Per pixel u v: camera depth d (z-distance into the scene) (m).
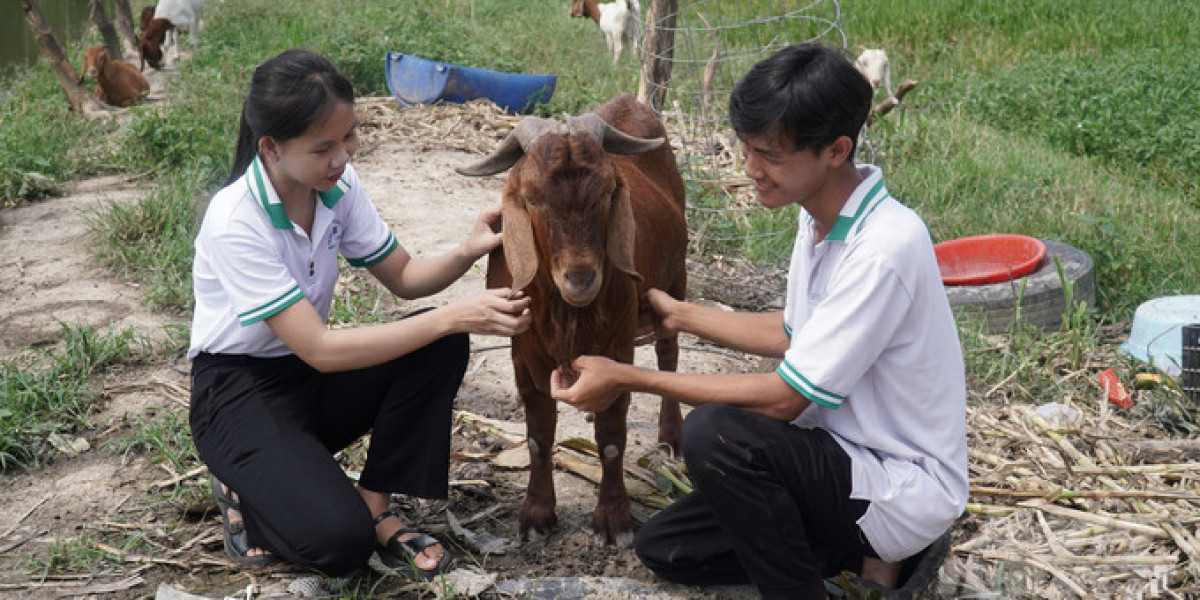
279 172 3.00
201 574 3.35
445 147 8.50
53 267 6.07
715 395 2.81
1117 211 6.95
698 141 8.06
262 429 3.14
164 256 5.96
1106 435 4.23
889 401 2.83
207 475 3.89
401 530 3.35
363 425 3.46
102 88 10.42
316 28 12.56
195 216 6.61
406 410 3.27
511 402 4.58
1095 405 4.62
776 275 6.27
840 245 2.74
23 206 7.25
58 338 5.14
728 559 3.17
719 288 6.05
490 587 3.24
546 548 3.51
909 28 12.65
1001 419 4.46
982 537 3.54
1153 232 6.75
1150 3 13.20
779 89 2.54
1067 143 9.08
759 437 2.79
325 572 3.17
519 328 2.97
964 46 12.23
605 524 3.52
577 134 2.85
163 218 6.45
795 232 6.66
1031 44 12.01
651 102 8.01
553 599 3.20
